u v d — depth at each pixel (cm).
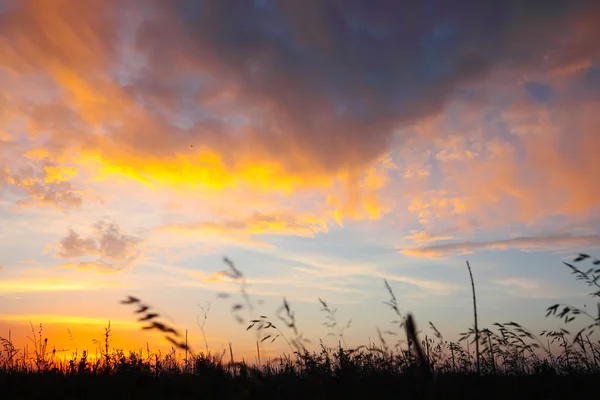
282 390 640
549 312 588
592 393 651
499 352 729
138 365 718
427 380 567
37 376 729
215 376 611
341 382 635
